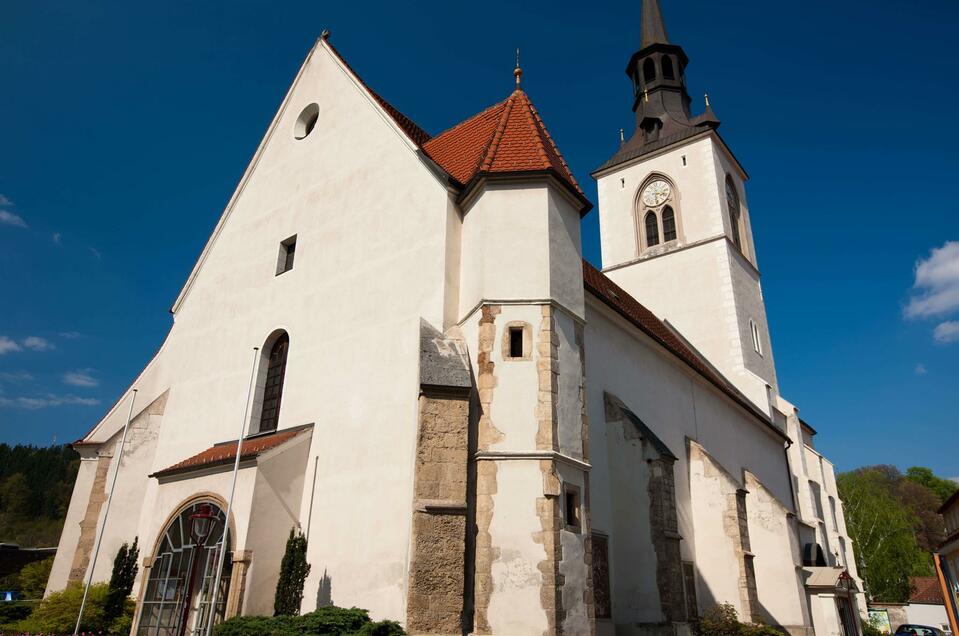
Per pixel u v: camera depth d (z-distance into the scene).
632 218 40.12
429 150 21.78
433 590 12.55
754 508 24.17
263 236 22.31
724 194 38.56
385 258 17.88
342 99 21.64
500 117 19.02
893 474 99.62
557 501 13.25
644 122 41.47
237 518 15.57
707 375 25.81
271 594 15.36
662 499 16.77
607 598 16.27
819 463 38.41
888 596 57.44
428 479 13.39
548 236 15.67
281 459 16.45
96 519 20.45
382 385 16.31
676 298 36.94
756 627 17.78
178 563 16.72
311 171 21.66
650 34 43.53
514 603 12.39
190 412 21.48
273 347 20.66
